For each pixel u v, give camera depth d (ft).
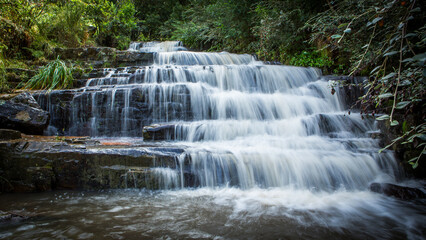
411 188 9.96
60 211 8.30
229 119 18.92
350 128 15.23
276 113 18.86
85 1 37.78
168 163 11.02
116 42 42.24
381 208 8.80
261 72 22.52
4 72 19.86
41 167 10.65
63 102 17.97
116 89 18.25
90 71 22.79
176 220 7.65
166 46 41.81
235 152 11.73
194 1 47.85
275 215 8.14
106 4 41.39
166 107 18.57
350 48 16.88
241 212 8.36
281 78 22.74
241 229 7.10
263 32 29.81
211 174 11.09
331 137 14.96
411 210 8.58
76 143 12.99
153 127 15.40
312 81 23.38
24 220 7.54
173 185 10.87
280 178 11.12
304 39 28.45
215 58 29.50
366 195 10.18
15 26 24.30
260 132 16.19
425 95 7.17
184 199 9.64
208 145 13.57
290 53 29.68
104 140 15.84
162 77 21.35
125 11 44.16
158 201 9.38
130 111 18.17
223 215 8.11
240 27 35.40
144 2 57.16
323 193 10.45
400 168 11.60
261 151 12.05
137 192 10.48
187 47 44.32
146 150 11.28
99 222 7.45
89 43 35.17
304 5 27.32
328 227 7.31
